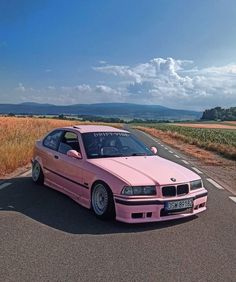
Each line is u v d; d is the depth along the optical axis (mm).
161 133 55156
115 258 4766
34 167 9414
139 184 6094
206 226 6320
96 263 4586
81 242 5301
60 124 45500
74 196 7422
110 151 7477
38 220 6285
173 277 4277
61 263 4551
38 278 4137
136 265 4570
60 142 8406
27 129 25562
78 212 6855
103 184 6422
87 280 4121
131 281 4137
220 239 5664
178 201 6230
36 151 9320
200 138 42719
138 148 7910
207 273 4418
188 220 6645
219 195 9211
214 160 18484
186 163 16219
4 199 7691
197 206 6660
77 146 7805
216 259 4863
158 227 6148
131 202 5996
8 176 10523
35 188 8828
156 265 4594
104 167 6641
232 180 12109
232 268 4590
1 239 5316
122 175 6281
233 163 17438
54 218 6434
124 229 5965
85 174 6941
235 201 8516
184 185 6387
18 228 5824
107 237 5559
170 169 6762
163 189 6176
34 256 4738
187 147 27750
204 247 5297
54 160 8281
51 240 5332
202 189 6785
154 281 4156
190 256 4934
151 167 6727
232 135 53469
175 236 5730
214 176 12766
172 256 4910
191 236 5762
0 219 6281
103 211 6348
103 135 7875
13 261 4570
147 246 5242
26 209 6957
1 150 12609
